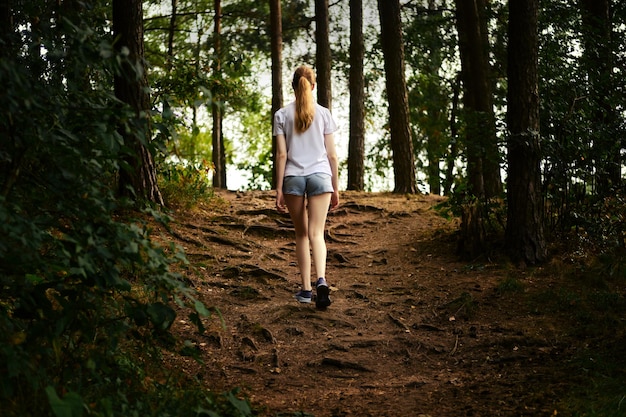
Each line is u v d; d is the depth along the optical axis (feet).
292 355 20.39
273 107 71.31
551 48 30.07
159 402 12.84
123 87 30.19
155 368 16.26
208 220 35.50
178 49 85.30
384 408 15.72
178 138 11.66
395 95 51.70
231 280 27.37
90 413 10.44
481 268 27.96
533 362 18.85
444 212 30.89
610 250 27.20
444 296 25.41
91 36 10.87
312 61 87.66
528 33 28.04
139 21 31.32
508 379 17.48
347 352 20.66
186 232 32.22
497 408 15.15
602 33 33.37
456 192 30.35
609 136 28.48
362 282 28.19
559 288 24.93
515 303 24.12
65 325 11.30
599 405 14.58
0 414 10.23
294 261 31.63
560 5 32.94
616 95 29.14
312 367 19.48
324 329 22.35
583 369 17.39
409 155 51.34
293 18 84.89
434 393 16.84
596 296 23.21
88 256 10.41
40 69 12.04
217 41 78.38
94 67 11.30
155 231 30.63
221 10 85.10
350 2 65.57
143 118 11.02
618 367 17.43
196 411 12.12
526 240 27.96
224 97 32.04
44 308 11.50
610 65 30.86
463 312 23.59
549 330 21.40
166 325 12.55
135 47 31.09
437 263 29.86
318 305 23.47
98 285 10.91
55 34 11.70
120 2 31.12
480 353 20.27
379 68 81.41
